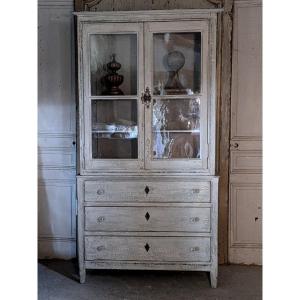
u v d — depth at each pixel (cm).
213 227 277
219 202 326
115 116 289
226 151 323
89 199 282
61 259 345
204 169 280
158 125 286
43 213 345
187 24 275
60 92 337
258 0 317
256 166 328
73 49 333
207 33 274
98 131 289
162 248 280
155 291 280
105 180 280
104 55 287
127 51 286
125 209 281
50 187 343
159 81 285
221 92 319
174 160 281
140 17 276
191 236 278
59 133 339
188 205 277
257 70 322
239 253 333
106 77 289
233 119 326
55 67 335
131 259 282
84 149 284
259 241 332
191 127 285
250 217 331
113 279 303
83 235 284
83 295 272
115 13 275
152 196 279
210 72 276
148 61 279
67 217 344
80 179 282
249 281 296
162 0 312
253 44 321
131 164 283
